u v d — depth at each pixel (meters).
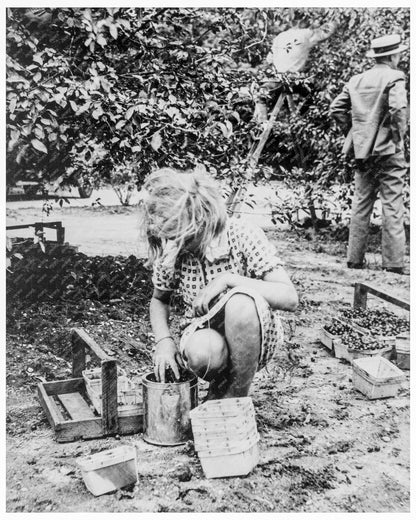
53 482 1.97
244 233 2.20
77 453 2.13
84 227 5.79
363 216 4.96
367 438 2.27
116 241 5.24
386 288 4.48
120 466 1.93
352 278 4.72
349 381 2.82
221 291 2.12
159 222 2.02
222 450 1.98
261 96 4.43
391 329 3.16
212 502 1.87
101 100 3.10
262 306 2.06
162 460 2.09
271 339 2.18
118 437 2.26
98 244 5.09
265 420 2.38
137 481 1.96
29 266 3.69
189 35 3.91
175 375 2.23
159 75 3.54
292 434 2.28
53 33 3.26
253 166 4.15
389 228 4.89
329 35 5.53
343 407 2.53
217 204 2.07
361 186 4.94
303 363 3.04
